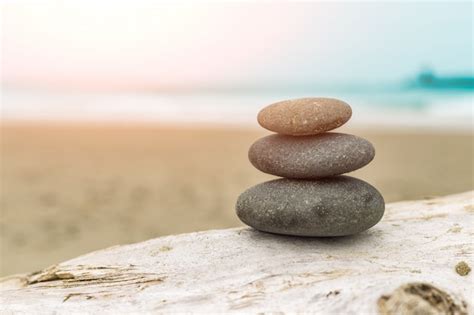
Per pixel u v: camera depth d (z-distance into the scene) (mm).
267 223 2996
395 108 20250
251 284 2680
